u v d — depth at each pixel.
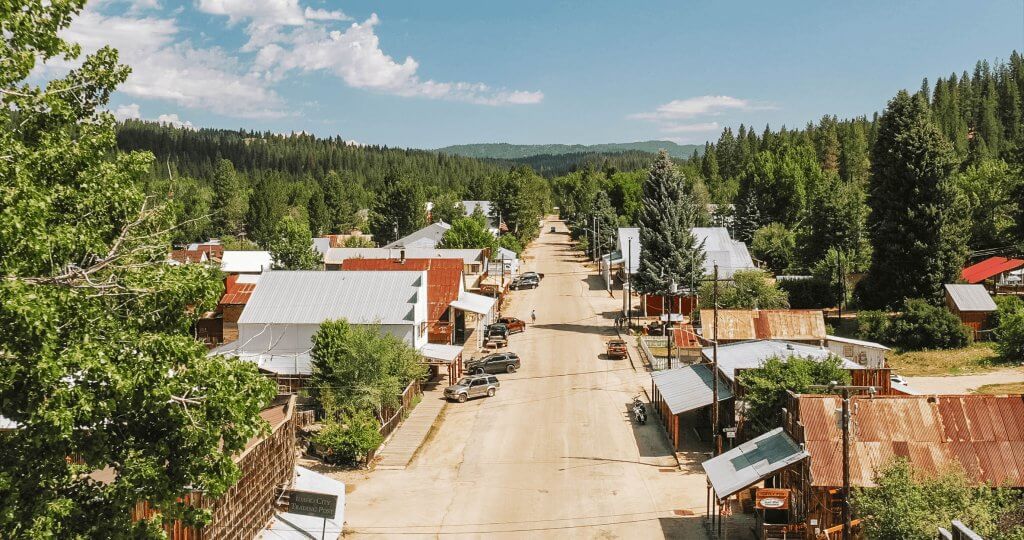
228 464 15.86
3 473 13.80
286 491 24.16
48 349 13.05
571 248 156.75
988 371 50.94
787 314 51.72
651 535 29.70
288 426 25.45
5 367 13.13
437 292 65.06
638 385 54.19
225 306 63.53
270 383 17.00
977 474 26.09
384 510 32.66
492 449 41.12
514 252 127.31
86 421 14.33
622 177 189.75
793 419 28.70
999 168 94.75
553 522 31.14
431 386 54.84
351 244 120.88
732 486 27.42
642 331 72.94
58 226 14.81
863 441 27.14
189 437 15.33
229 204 167.00
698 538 29.30
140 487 15.34
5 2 13.96
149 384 14.45
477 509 32.69
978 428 27.23
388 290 55.59
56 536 14.55
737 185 196.12
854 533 24.59
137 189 17.72
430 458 39.84
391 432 43.91
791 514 29.08
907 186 68.94
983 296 62.81
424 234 121.00
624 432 43.69
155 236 17.72
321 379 44.03
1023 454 26.56
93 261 16.81
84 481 15.98
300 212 173.75
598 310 85.69
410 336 53.41
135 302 16.98
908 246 68.44
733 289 71.50
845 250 89.81
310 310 54.34
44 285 14.13
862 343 49.16
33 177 15.09
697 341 58.16
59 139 16.30
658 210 76.00
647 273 75.06
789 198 144.38
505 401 50.78
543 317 82.12
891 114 71.94
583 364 60.81
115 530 15.30
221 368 15.70
